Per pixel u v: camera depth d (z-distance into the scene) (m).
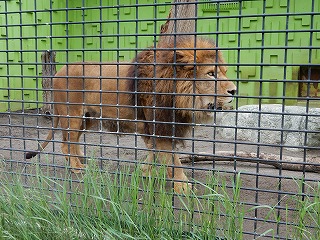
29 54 13.22
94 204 3.57
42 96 13.09
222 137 10.15
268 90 12.22
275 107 9.43
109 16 13.84
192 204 3.34
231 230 3.01
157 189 3.54
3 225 3.52
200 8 12.48
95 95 6.21
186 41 4.89
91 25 14.11
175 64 3.69
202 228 3.17
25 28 12.96
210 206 3.24
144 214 3.39
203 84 4.72
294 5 11.74
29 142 9.48
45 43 13.62
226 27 12.34
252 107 9.69
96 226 3.34
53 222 3.40
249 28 12.20
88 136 10.30
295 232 3.05
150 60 5.05
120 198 3.42
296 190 5.36
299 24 11.75
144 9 13.35
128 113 5.77
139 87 5.20
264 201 4.94
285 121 9.16
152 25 13.34
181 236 3.19
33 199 3.63
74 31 14.16
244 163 7.18
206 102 4.75
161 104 4.85
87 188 3.54
